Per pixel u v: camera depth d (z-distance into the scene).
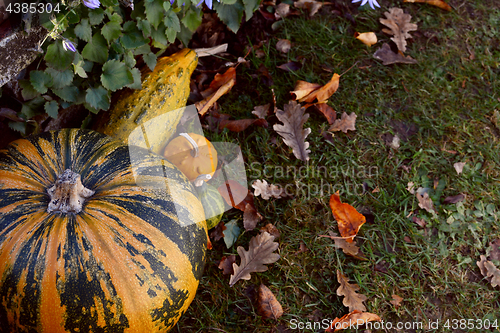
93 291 1.54
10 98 2.37
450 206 2.72
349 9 3.60
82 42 2.32
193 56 2.76
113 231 1.62
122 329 1.60
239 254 2.38
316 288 2.40
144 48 2.53
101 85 2.37
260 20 3.42
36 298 1.51
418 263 2.52
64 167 1.80
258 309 2.28
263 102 3.08
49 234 1.57
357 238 2.59
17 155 1.77
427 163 2.91
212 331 2.23
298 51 3.34
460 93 3.25
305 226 2.61
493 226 2.70
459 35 3.55
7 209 1.60
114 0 2.00
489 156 2.96
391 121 3.10
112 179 1.77
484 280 2.51
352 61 3.33
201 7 2.73
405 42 3.41
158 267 1.64
